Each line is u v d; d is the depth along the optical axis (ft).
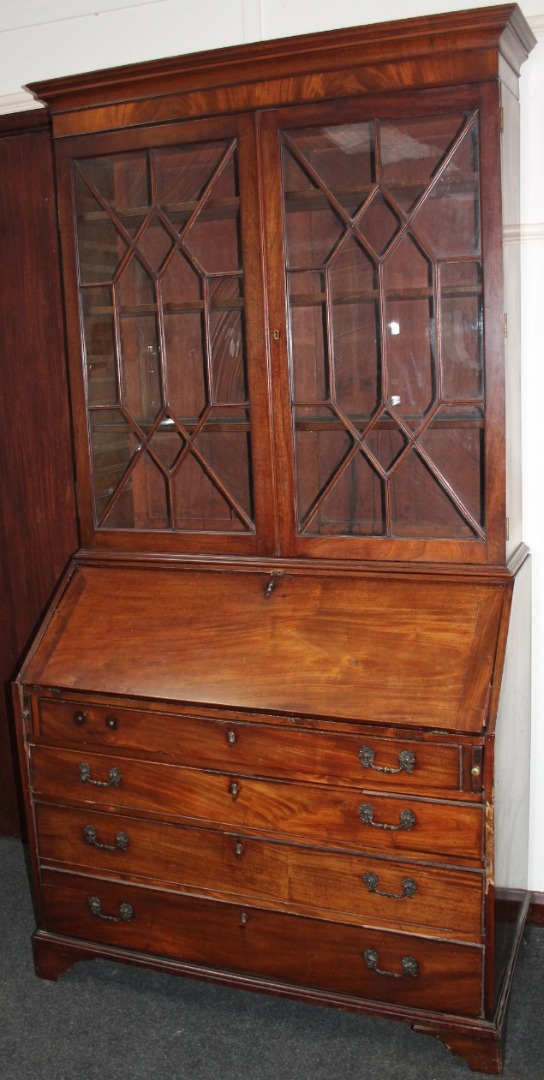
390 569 6.64
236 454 7.09
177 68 6.55
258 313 6.76
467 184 6.22
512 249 6.68
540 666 7.79
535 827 8.00
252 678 6.49
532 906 8.07
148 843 6.93
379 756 6.06
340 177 6.50
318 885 6.41
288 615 6.73
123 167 7.06
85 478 7.58
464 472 6.54
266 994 6.71
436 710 5.92
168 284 7.09
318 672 6.36
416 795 6.00
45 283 8.68
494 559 6.48
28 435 9.06
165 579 7.29
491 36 5.89
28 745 7.22
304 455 6.88
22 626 9.54
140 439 7.34
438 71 6.08
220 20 7.97
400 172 6.38
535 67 7.06
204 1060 6.56
